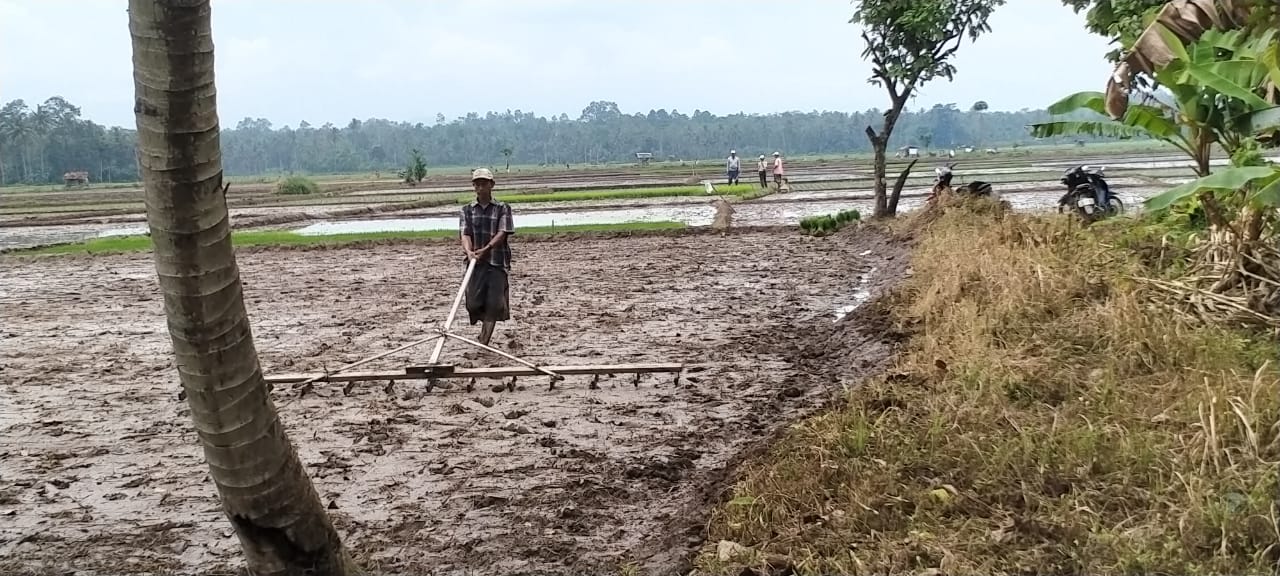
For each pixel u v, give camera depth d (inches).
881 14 731.4
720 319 431.8
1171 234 354.9
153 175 107.8
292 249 806.5
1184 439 184.9
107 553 197.6
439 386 319.3
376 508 215.9
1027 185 1294.3
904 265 504.1
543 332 412.5
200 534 206.7
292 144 5319.9
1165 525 157.5
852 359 329.1
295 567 131.8
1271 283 269.3
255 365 121.0
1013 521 165.8
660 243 767.1
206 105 107.7
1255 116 250.2
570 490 222.7
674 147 5315.0
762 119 5708.7
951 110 5531.5
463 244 350.9
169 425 289.6
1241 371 218.5
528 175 2888.8
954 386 239.0
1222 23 199.2
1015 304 292.4
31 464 255.0
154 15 102.4
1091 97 326.6
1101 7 483.8
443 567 184.5
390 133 5570.9
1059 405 218.4
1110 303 274.7
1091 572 149.5
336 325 448.8
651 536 195.3
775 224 911.7
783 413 278.1
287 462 127.1
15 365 378.6
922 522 171.2
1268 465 167.0
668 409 287.1
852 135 5698.8
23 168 3799.2
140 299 552.7
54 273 693.3
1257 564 143.5
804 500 187.0
